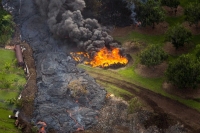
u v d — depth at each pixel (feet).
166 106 158.61
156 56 168.35
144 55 170.60
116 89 167.63
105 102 160.25
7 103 163.22
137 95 164.35
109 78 173.47
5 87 170.60
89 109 156.87
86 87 164.76
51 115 155.02
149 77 172.76
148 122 150.82
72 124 151.43
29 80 172.35
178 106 158.40
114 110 155.63
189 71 157.38
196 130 148.05
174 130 147.95
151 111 155.94
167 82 165.37
